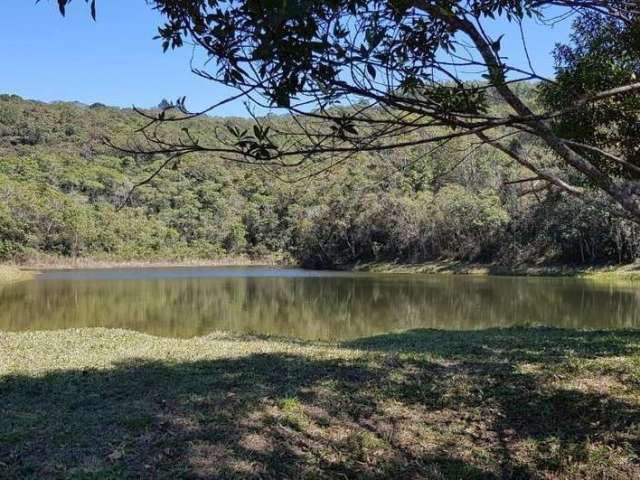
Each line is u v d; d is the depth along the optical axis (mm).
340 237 58219
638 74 3672
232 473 4004
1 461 4074
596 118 3598
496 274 43688
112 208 65062
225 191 74062
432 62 2008
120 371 6680
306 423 4938
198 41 1726
